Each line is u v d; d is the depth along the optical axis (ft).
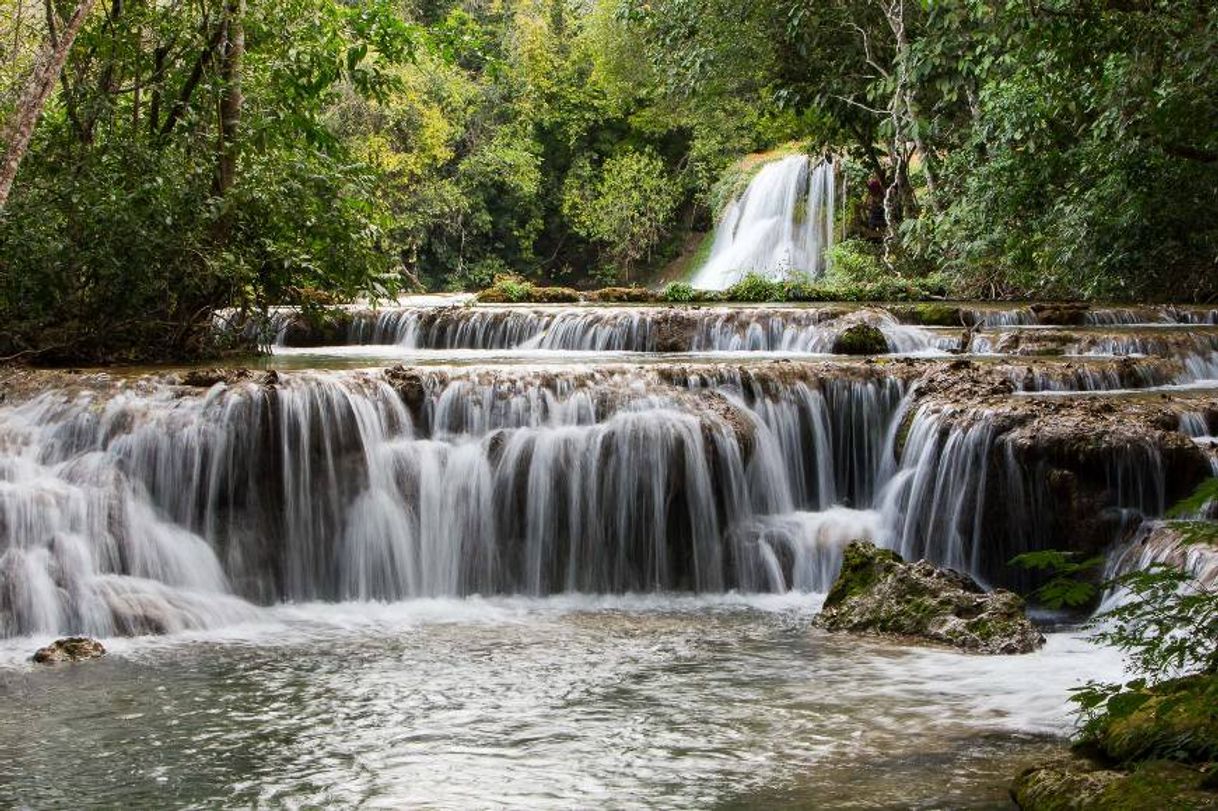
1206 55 51.19
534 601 35.55
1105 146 62.18
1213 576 28.02
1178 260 64.69
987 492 35.27
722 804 19.36
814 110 98.53
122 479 34.83
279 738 22.63
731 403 39.19
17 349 47.06
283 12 55.98
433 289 149.79
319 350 58.29
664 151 158.61
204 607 32.73
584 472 37.04
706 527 37.14
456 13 60.44
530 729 23.09
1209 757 18.48
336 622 32.65
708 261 138.31
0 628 30.22
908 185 91.91
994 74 74.43
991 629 28.96
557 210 161.79
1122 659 27.07
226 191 49.80
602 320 57.88
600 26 147.64
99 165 48.73
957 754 21.50
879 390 40.11
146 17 52.11
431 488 36.86
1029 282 73.56
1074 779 18.62
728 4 92.73
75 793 19.98
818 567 36.76
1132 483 33.81
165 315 50.19
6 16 55.16
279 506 36.29
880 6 90.17
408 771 20.89
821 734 22.68
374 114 135.44
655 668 27.48
